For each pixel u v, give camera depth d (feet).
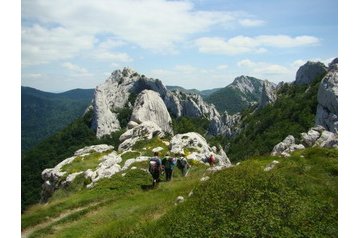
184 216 60.64
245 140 506.07
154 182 102.17
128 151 155.33
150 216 71.15
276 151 153.79
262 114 571.69
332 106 334.85
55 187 147.23
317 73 590.96
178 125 610.24
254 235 50.26
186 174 116.06
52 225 79.77
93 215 82.48
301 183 65.41
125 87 622.54
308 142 149.07
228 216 57.52
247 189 64.44
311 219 53.06
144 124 194.29
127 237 61.52
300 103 469.16
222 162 151.53
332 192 61.41
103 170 129.39
